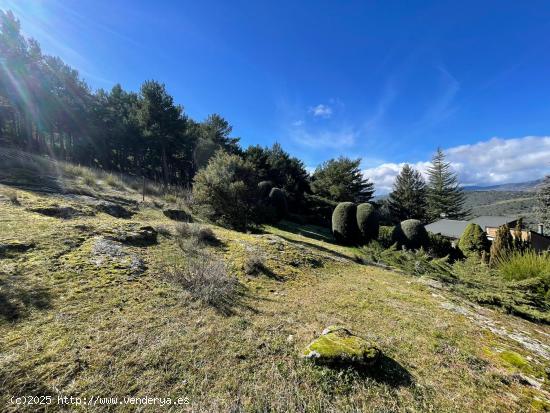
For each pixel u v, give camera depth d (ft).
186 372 7.57
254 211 40.37
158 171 89.35
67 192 27.30
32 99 65.98
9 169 30.25
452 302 16.84
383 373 8.39
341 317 12.74
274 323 11.10
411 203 114.21
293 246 26.37
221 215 36.60
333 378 7.88
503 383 8.58
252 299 13.61
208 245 21.20
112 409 6.15
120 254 14.55
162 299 11.41
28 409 5.80
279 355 8.82
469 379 8.65
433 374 8.80
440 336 11.56
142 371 7.34
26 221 15.96
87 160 77.46
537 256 21.39
